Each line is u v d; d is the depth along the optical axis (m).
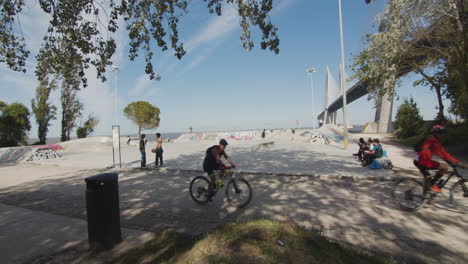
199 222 4.18
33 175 9.98
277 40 5.50
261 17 5.32
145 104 40.94
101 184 3.25
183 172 9.45
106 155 17.38
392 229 3.71
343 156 12.81
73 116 33.94
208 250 2.41
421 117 23.16
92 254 3.08
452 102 17.39
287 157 12.63
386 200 5.20
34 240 3.54
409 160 11.12
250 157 13.00
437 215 4.27
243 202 4.98
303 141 25.89
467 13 10.12
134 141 30.73
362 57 16.41
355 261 2.46
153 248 3.05
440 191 4.42
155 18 5.36
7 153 17.22
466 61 11.16
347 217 4.25
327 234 3.55
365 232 3.62
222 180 5.21
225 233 2.75
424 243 3.24
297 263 2.11
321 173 7.95
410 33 12.24
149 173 9.48
